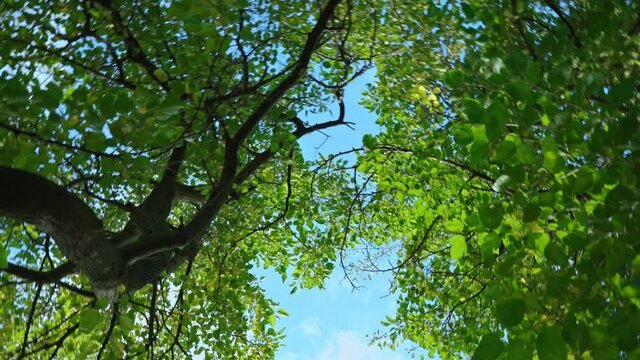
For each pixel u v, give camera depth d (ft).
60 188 15.17
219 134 27.30
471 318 36.55
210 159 30.66
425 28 30.09
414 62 31.99
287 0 32.91
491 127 13.17
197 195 29.14
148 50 27.37
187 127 21.12
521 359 12.58
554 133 13.48
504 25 22.12
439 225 35.09
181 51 24.63
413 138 34.60
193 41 25.77
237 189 30.12
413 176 30.66
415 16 30.91
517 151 13.47
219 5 16.22
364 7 34.60
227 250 36.11
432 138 30.09
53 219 14.96
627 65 17.80
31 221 14.99
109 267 16.78
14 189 14.33
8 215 14.64
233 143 25.30
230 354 33.22
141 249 18.10
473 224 14.85
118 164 16.44
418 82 29.71
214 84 25.59
